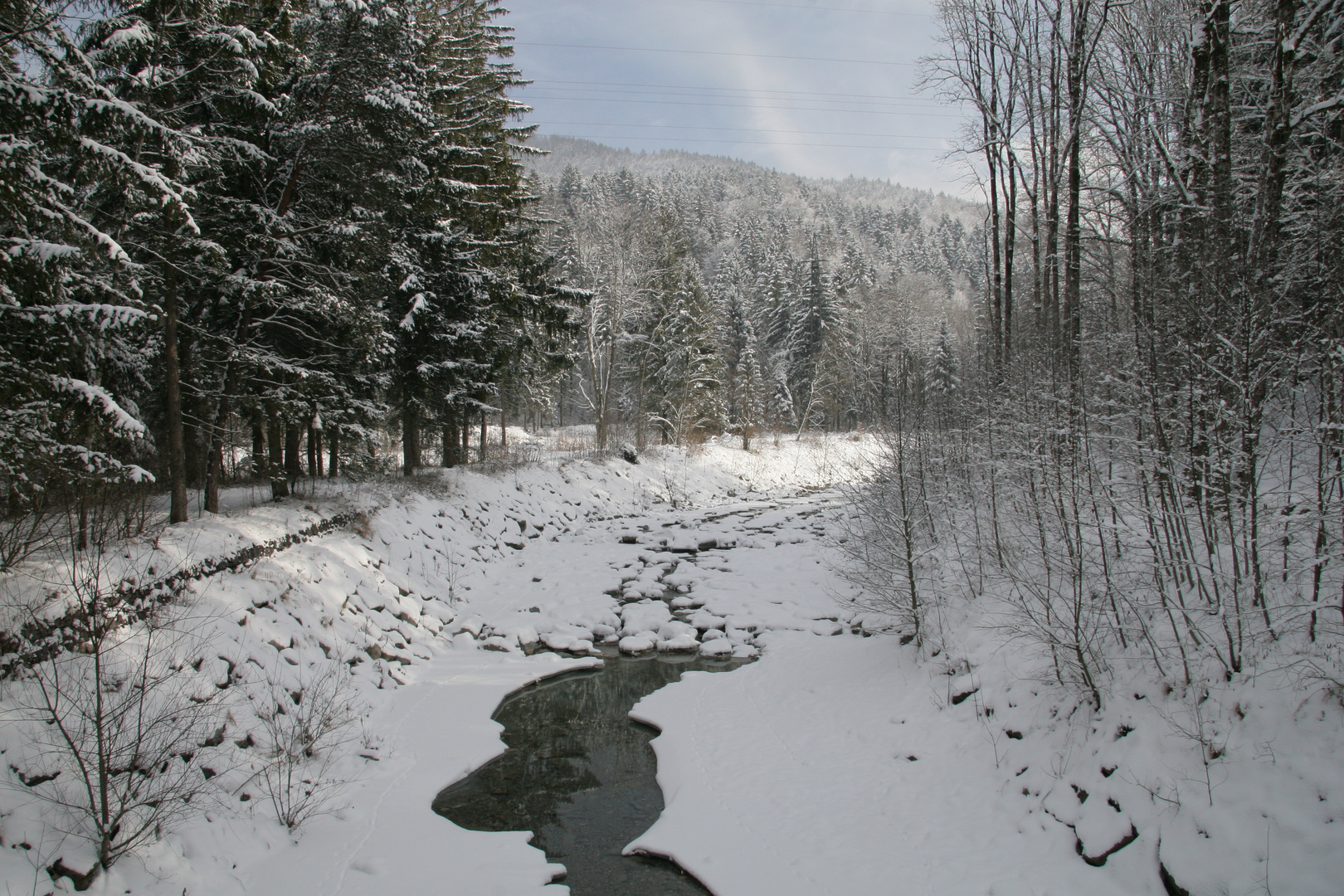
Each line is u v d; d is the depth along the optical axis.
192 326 10.51
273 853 6.04
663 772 7.80
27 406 6.71
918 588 9.66
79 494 7.34
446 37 17.02
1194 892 4.51
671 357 34.12
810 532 20.16
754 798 6.95
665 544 19.31
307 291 11.77
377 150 11.88
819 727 8.34
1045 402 8.31
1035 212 15.91
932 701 8.02
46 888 4.64
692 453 33.12
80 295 7.96
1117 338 8.53
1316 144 10.16
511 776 7.86
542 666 11.06
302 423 13.58
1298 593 5.48
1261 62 11.10
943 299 69.19
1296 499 6.34
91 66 7.02
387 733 8.49
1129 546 6.75
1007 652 7.65
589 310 30.02
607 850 6.39
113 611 6.80
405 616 11.95
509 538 18.33
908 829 6.13
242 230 10.91
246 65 9.73
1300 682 5.06
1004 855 5.54
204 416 11.36
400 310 16.38
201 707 6.75
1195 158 10.31
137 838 5.28
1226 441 6.21
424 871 5.88
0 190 5.89
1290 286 6.25
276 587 9.48
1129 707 5.92
